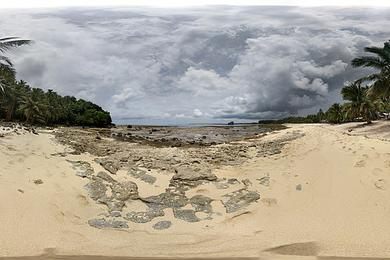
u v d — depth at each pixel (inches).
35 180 650.2
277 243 529.7
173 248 514.9
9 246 491.8
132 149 932.0
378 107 2534.5
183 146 1136.8
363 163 731.4
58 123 4156.0
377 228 557.0
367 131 1688.0
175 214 617.3
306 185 692.1
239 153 898.7
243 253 498.3
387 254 488.7
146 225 585.3
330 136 1034.7
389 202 614.9
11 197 586.6
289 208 631.8
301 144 946.7
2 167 671.1
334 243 524.1
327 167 743.1
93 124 4242.1
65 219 573.0
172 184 705.6
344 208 615.8
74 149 841.5
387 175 682.2
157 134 2324.1
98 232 555.2
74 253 490.6
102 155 839.1
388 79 1459.2
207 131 2758.4
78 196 629.9
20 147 780.6
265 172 753.6
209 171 757.3
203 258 477.7
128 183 686.5
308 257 483.2
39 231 533.3
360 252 496.1
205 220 604.4
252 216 613.3
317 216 602.5
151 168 770.8
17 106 3280.0
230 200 656.4
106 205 626.2
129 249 509.4
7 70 1245.1
